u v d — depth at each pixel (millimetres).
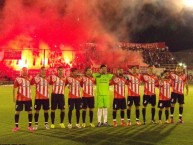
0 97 21312
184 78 11906
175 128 10578
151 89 11570
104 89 10992
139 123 11328
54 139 8844
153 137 9094
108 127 10781
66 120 12391
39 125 11344
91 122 11008
